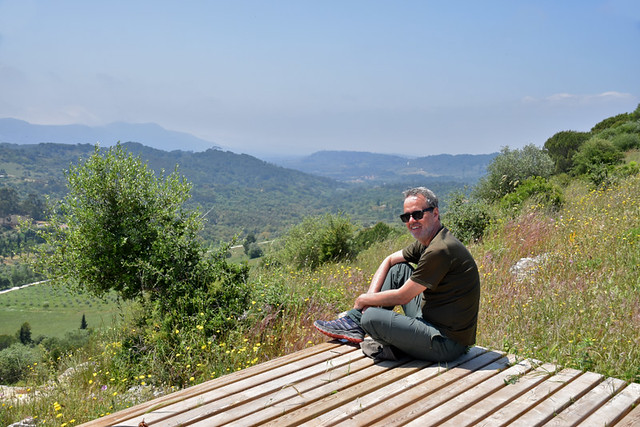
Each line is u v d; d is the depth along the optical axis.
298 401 2.61
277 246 17.30
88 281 7.66
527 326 4.57
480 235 10.57
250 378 2.95
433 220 3.33
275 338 5.16
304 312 5.67
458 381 2.92
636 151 26.20
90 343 6.92
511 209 11.78
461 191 11.75
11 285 159.50
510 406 2.61
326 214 16.41
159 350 5.33
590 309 4.71
